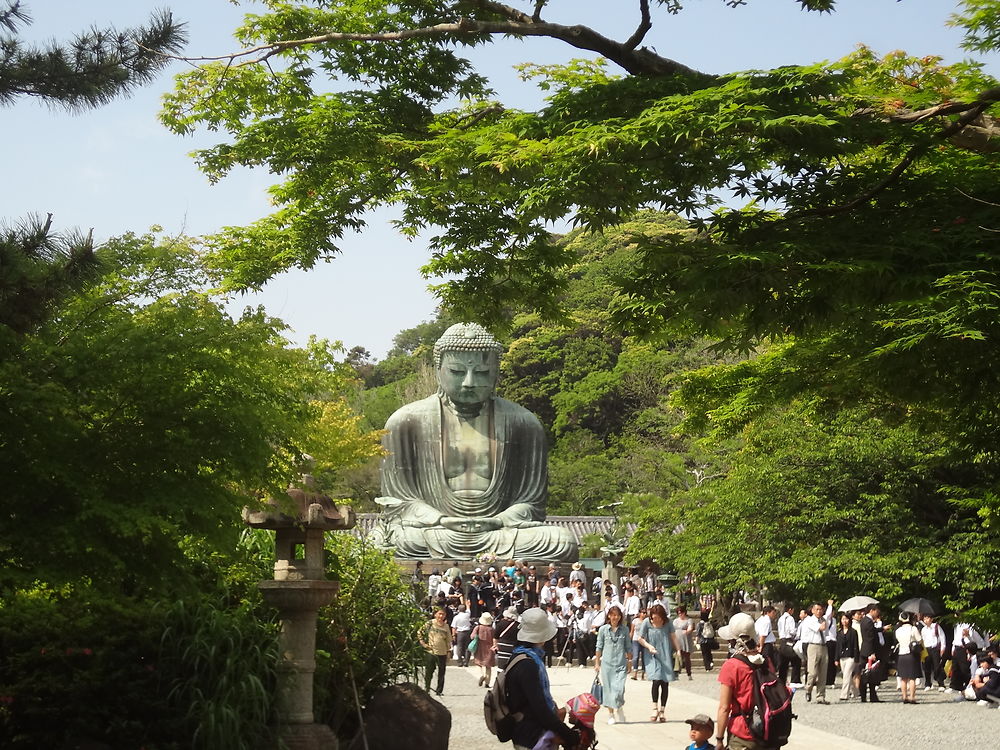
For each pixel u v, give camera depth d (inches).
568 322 690.8
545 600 1460.4
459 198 624.7
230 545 498.6
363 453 1039.0
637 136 493.7
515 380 3026.6
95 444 466.9
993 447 617.9
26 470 452.8
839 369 581.3
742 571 1358.3
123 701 528.7
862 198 523.5
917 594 1339.8
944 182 539.5
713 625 1659.7
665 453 2122.3
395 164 676.7
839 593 1339.8
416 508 1824.6
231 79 684.1
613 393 2859.3
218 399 484.1
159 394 470.3
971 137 524.4
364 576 629.6
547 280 673.0
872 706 1035.3
